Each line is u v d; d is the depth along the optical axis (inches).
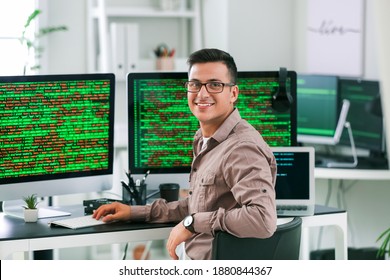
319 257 164.9
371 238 181.9
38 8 187.0
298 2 198.2
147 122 130.3
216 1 196.4
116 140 182.2
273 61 199.0
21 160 118.3
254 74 131.3
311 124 184.4
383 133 172.6
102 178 126.7
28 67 185.5
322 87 182.2
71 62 195.6
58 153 121.6
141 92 129.8
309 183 120.3
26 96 117.7
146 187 129.3
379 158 174.1
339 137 178.5
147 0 204.4
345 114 175.6
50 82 119.6
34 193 120.0
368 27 179.6
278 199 120.4
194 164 109.8
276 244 98.3
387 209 178.4
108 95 125.3
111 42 189.2
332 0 187.5
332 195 187.8
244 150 100.9
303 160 120.4
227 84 106.1
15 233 108.3
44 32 183.3
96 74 123.6
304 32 195.9
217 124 107.8
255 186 97.4
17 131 117.5
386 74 95.3
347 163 171.6
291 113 132.6
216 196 103.7
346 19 184.1
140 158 130.7
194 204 107.3
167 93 130.3
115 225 114.4
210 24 199.6
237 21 193.8
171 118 130.8
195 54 107.0
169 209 115.9
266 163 100.6
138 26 200.4
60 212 123.2
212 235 99.8
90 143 124.6
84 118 123.5
